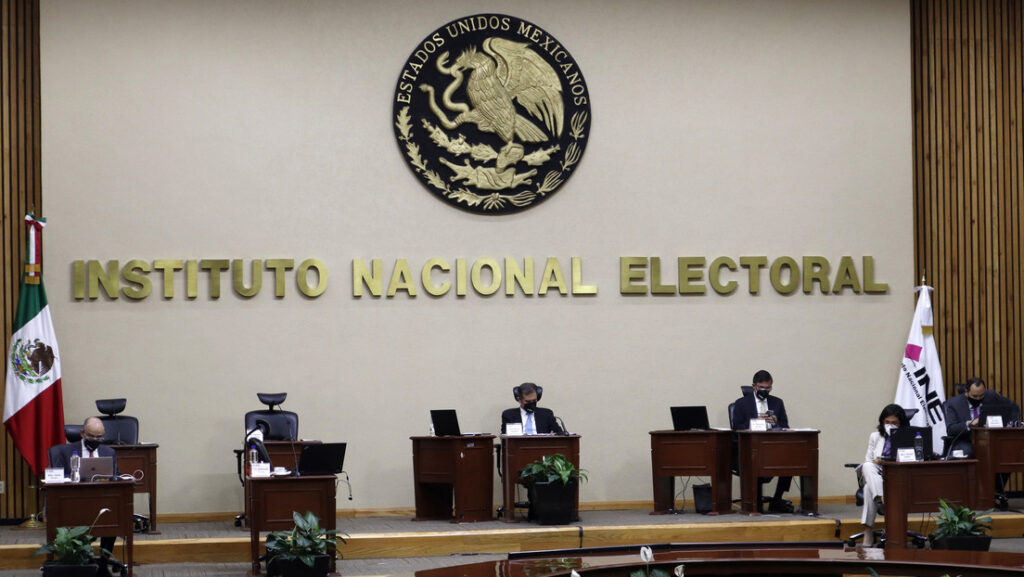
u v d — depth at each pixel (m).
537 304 12.59
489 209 12.53
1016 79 13.57
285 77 12.27
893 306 13.18
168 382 11.88
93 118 11.91
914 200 13.55
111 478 9.16
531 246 12.63
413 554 10.26
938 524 9.70
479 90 12.58
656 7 12.95
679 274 12.80
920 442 10.16
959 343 13.42
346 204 12.30
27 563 9.75
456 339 12.42
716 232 12.92
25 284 11.38
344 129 12.35
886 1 13.34
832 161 13.16
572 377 12.58
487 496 11.20
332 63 12.36
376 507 12.14
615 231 12.77
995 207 13.59
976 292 13.48
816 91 13.18
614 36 12.88
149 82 12.04
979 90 13.53
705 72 13.00
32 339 11.31
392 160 12.43
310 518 9.05
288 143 12.25
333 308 12.22
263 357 12.05
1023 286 13.56
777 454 11.27
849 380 13.03
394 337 12.31
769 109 13.09
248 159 12.17
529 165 12.65
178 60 12.10
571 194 12.73
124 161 11.96
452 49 12.59
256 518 9.32
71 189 11.84
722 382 12.81
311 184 12.27
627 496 12.55
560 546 10.45
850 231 13.15
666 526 10.66
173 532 10.82
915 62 13.52
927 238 13.55
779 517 11.23
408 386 12.30
